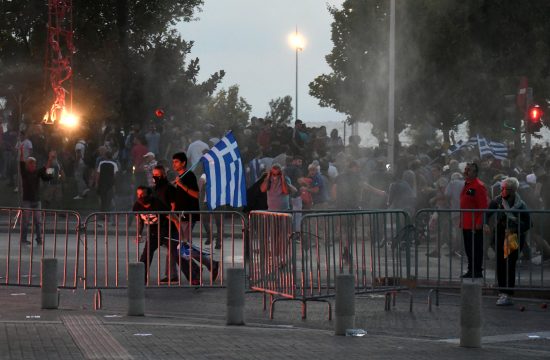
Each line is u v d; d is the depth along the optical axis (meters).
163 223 17.86
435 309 16.56
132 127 39.16
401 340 12.95
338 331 13.27
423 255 22.20
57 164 32.09
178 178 19.22
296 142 35.00
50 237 27.73
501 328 14.79
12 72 42.69
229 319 14.20
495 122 54.59
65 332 12.79
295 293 15.28
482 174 29.92
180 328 13.47
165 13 46.41
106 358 11.06
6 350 11.44
